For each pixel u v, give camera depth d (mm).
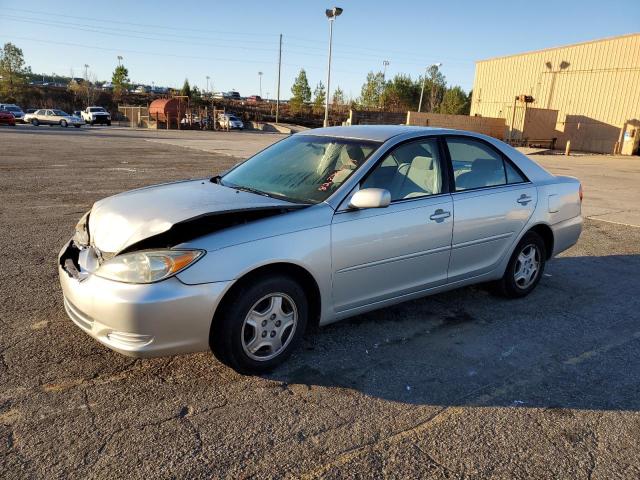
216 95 112312
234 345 3217
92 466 2496
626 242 7566
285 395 3191
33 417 2850
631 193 13234
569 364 3758
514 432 2924
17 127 38438
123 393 3123
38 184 10750
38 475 2424
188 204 3475
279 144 4703
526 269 5020
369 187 3777
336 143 4227
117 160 16125
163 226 3111
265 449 2684
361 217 3654
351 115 39094
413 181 4062
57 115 44156
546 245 5242
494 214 4512
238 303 3168
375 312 4555
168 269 2975
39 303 4367
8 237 6469
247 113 71000
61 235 6656
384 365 3623
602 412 3156
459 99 64750
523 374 3588
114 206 3625
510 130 35062
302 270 3439
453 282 4383
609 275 5953
